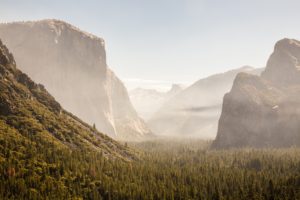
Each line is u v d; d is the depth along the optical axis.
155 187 183.25
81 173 178.75
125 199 170.75
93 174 181.38
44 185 157.75
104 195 171.12
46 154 181.88
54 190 158.50
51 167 173.12
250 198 187.88
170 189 185.25
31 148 182.12
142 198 172.12
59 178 168.50
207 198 185.50
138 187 179.12
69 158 186.62
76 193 165.25
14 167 161.25
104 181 177.75
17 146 178.75
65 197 158.50
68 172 175.62
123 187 176.75
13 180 152.50
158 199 175.50
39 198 148.62
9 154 170.88
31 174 162.88
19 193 149.38
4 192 147.25
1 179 154.38
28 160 170.75
